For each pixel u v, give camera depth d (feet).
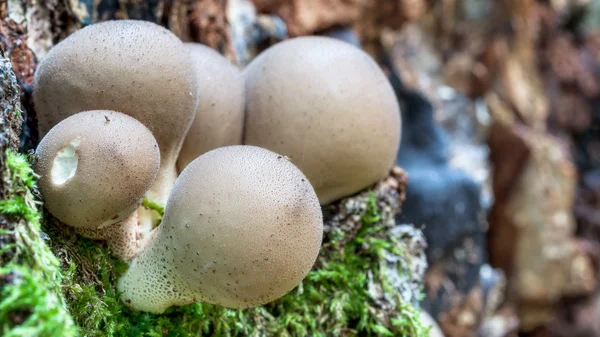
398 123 0.64
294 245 0.48
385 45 1.29
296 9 1.04
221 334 0.58
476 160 1.30
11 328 0.43
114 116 0.50
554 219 1.43
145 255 0.52
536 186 1.42
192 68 0.55
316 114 0.59
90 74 0.52
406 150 1.11
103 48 0.52
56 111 0.53
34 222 0.47
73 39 0.53
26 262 0.45
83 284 0.53
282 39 0.91
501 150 1.44
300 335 0.62
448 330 1.07
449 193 1.01
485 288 1.16
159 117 0.53
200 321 0.56
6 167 0.46
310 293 0.63
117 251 0.55
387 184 0.67
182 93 0.54
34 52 0.62
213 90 0.60
